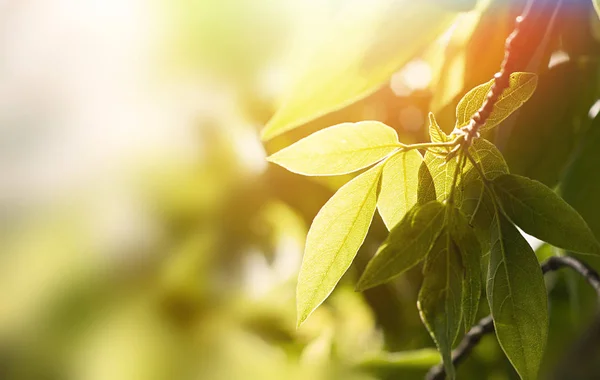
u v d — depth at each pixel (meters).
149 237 1.14
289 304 1.26
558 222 0.61
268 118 1.08
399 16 0.73
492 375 1.21
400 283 1.20
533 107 0.85
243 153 1.19
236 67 0.93
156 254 1.15
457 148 0.62
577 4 0.83
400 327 1.23
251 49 0.90
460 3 0.73
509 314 0.62
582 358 1.13
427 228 0.60
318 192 1.21
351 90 0.74
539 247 1.04
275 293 1.25
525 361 0.62
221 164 1.18
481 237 0.63
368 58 0.73
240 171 1.19
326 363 1.21
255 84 0.98
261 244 1.24
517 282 0.62
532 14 0.66
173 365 1.16
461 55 0.82
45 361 1.05
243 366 1.23
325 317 1.27
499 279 0.62
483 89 0.63
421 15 0.73
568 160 0.87
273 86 0.98
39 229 1.06
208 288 1.21
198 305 1.20
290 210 1.23
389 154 0.63
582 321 1.12
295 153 0.63
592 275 0.79
